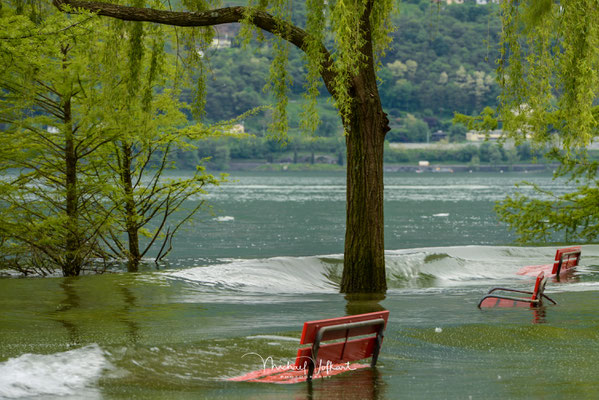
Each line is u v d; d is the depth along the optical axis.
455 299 29.03
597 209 58.88
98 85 39.56
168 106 42.78
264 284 33.75
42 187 42.06
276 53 31.72
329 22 28.39
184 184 45.47
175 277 33.19
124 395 13.87
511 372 15.88
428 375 15.64
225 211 149.75
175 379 15.19
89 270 44.78
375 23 34.66
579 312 24.27
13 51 31.91
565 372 15.86
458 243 87.00
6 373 14.98
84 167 42.38
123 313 24.25
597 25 28.33
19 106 35.94
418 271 39.06
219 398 13.69
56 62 37.16
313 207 166.25
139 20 32.81
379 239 33.25
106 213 42.56
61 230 40.12
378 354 16.59
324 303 28.06
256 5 33.41
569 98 29.30
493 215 140.12
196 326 21.58
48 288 29.91
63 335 19.50
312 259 38.50
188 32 36.44
